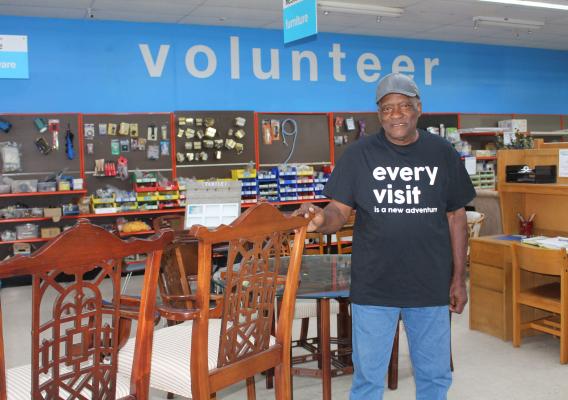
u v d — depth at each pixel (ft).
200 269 6.29
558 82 36.88
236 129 25.80
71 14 23.32
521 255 12.73
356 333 7.42
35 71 23.66
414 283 7.15
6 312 17.98
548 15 27.61
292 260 7.31
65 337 5.35
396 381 10.96
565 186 13.43
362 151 7.31
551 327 13.58
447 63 32.91
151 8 22.94
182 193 24.13
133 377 6.13
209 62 26.66
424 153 7.18
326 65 29.37
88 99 24.54
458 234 7.68
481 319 14.42
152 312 6.11
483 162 30.60
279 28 27.61
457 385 11.12
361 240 7.33
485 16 27.12
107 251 5.40
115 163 24.08
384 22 27.35
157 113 24.59
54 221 22.33
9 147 22.44
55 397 5.35
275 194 25.53
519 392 10.74
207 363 6.50
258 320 7.06
